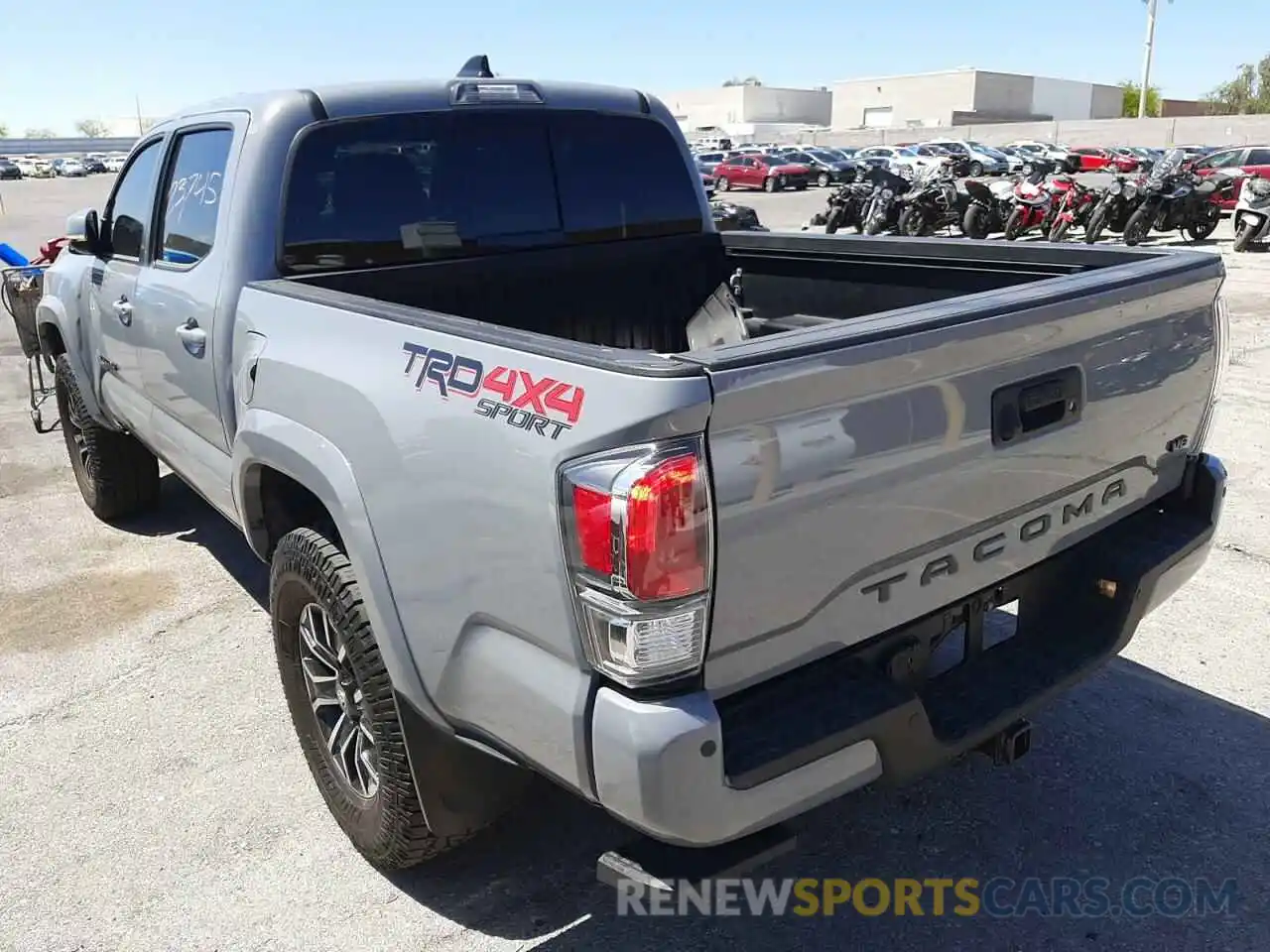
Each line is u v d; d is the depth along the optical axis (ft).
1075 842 9.59
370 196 11.01
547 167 12.29
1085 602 8.87
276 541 10.23
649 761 5.89
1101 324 7.86
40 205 112.98
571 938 8.62
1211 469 9.36
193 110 12.35
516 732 6.84
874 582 6.89
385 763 8.31
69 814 10.36
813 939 8.55
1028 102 301.43
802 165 120.26
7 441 23.47
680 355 5.86
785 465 6.11
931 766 7.15
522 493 6.33
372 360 7.84
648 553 5.72
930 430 6.82
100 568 16.20
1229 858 9.34
